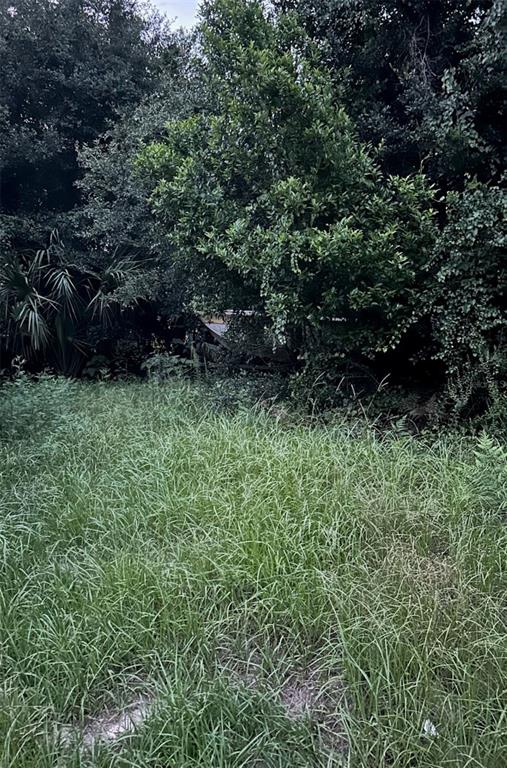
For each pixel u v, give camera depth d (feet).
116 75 26.11
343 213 14.17
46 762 5.24
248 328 18.22
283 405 15.19
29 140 25.77
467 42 14.01
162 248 20.68
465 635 6.33
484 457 10.10
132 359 26.58
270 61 14.07
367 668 6.08
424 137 14.05
